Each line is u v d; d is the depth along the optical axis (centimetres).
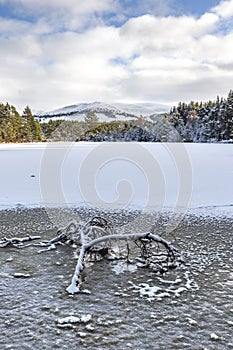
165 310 418
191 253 617
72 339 356
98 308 423
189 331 371
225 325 383
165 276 522
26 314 407
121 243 667
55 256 607
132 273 535
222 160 1920
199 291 470
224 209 933
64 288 480
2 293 462
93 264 572
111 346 345
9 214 891
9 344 346
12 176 1396
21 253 621
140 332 369
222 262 575
